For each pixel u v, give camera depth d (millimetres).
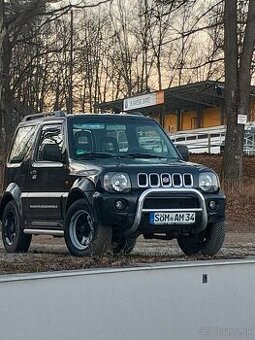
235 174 25203
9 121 34562
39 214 10922
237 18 26094
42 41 44812
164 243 13922
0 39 28359
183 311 7312
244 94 25484
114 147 10617
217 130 41500
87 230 9758
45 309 6570
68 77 51750
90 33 57781
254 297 7750
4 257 9930
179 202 9594
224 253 10766
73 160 10281
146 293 7125
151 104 26094
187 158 10961
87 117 10852
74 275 6746
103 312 6875
